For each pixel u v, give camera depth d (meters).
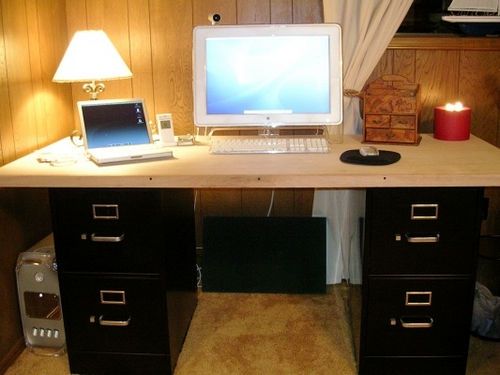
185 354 2.18
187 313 2.32
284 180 1.77
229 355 2.17
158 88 2.60
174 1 2.51
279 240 2.65
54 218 1.90
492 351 2.18
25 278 2.12
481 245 2.66
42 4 2.30
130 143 2.11
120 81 2.60
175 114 2.63
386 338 1.96
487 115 2.56
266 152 2.08
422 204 1.83
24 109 2.14
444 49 2.49
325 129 2.33
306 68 2.20
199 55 2.21
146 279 1.94
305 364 2.11
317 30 2.18
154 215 1.88
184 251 2.25
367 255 1.89
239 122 2.23
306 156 2.03
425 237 1.85
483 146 2.14
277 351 2.19
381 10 2.35
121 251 1.92
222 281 2.67
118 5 2.53
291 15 2.51
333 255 2.69
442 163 1.88
